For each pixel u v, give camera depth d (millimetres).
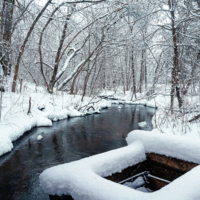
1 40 8062
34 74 17984
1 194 3268
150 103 17641
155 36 9617
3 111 7078
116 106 17953
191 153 1901
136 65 24906
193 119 5863
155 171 2180
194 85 7027
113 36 15102
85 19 13344
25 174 4039
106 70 24875
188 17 7477
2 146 5070
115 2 11500
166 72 9102
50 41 15422
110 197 1151
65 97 13438
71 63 21375
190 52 9039
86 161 1688
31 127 7707
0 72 7828
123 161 1908
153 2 8617
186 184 1203
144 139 2254
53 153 5379
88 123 9703
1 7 9047
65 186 1405
